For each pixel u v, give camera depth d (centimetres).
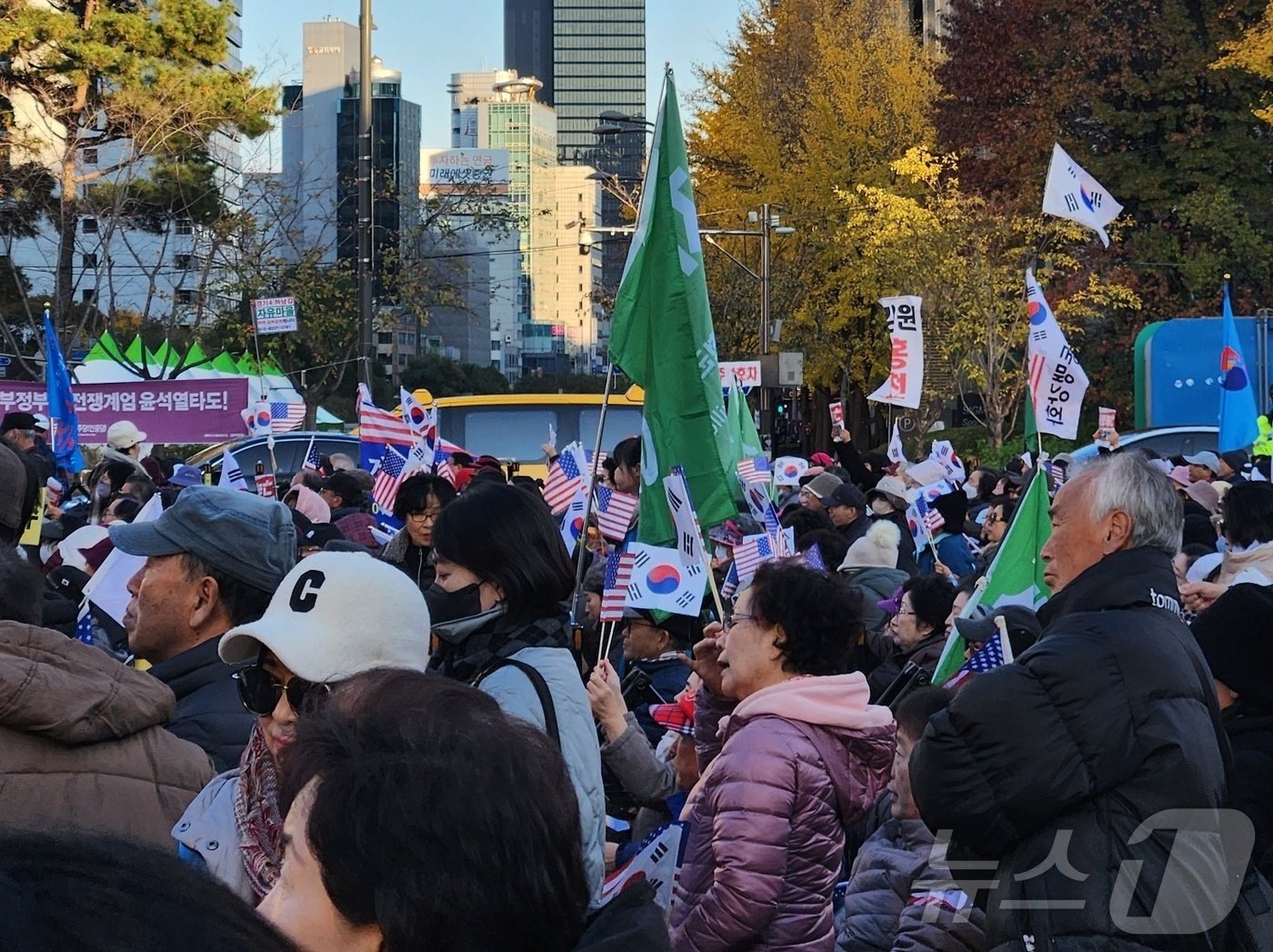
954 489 1065
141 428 1505
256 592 364
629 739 425
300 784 169
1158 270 3144
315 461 1752
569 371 17900
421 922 156
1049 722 300
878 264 3384
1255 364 2095
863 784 374
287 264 3528
